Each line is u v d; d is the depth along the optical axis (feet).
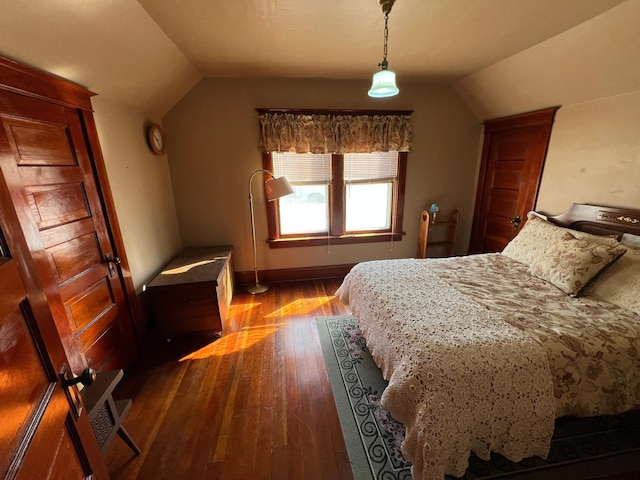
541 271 6.72
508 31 6.49
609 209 7.07
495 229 11.24
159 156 9.29
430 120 11.10
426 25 6.17
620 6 5.36
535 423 3.98
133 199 7.59
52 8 4.04
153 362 7.04
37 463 1.89
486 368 3.93
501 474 4.28
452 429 3.66
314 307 9.68
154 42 6.33
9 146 3.99
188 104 9.61
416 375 3.95
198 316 7.77
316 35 6.55
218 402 5.80
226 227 10.93
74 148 5.46
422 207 12.09
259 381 6.37
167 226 9.58
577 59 6.84
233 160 10.30
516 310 5.22
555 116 8.54
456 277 6.85
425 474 3.54
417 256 12.57
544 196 9.09
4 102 4.09
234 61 8.11
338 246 11.89
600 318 4.91
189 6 5.30
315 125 10.15
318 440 4.97
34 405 2.02
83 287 5.47
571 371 4.11
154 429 5.20
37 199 4.57
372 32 6.45
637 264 5.63
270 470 4.48
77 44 4.86
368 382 6.26
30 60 4.42
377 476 4.33
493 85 9.45
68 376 2.59
